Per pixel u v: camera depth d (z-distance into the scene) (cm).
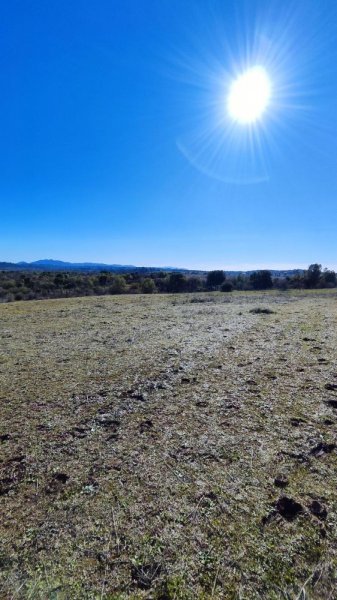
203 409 396
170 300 2066
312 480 261
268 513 228
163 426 358
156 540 210
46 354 671
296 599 172
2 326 1057
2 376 532
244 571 188
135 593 179
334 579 181
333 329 858
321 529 213
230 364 567
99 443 328
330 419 359
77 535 217
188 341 765
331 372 504
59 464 295
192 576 187
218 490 254
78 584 184
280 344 700
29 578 189
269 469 277
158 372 537
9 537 217
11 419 383
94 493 256
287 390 442
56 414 394
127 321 1123
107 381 501
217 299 2119
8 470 289
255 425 353
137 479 270
